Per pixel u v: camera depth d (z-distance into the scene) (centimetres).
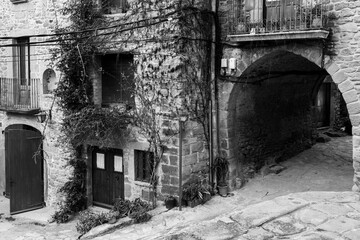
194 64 953
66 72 1076
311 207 539
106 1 1053
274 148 1220
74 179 1100
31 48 1208
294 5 849
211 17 981
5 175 1318
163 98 948
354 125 798
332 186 1045
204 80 985
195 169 978
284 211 516
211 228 468
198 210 920
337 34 807
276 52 909
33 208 1174
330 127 1664
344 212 521
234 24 941
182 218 883
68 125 1069
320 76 1309
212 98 1003
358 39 785
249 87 1062
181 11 907
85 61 1058
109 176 1084
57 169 1153
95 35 1023
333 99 1666
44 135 1179
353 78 795
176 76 925
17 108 1198
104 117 1008
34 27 1184
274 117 1210
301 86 1292
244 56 951
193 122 965
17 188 1141
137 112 989
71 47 1066
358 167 797
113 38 1012
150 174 991
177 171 938
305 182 1086
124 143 1024
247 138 1098
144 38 964
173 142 940
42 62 1176
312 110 1441
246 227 470
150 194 980
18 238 959
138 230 851
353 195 596
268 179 1120
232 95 998
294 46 868
